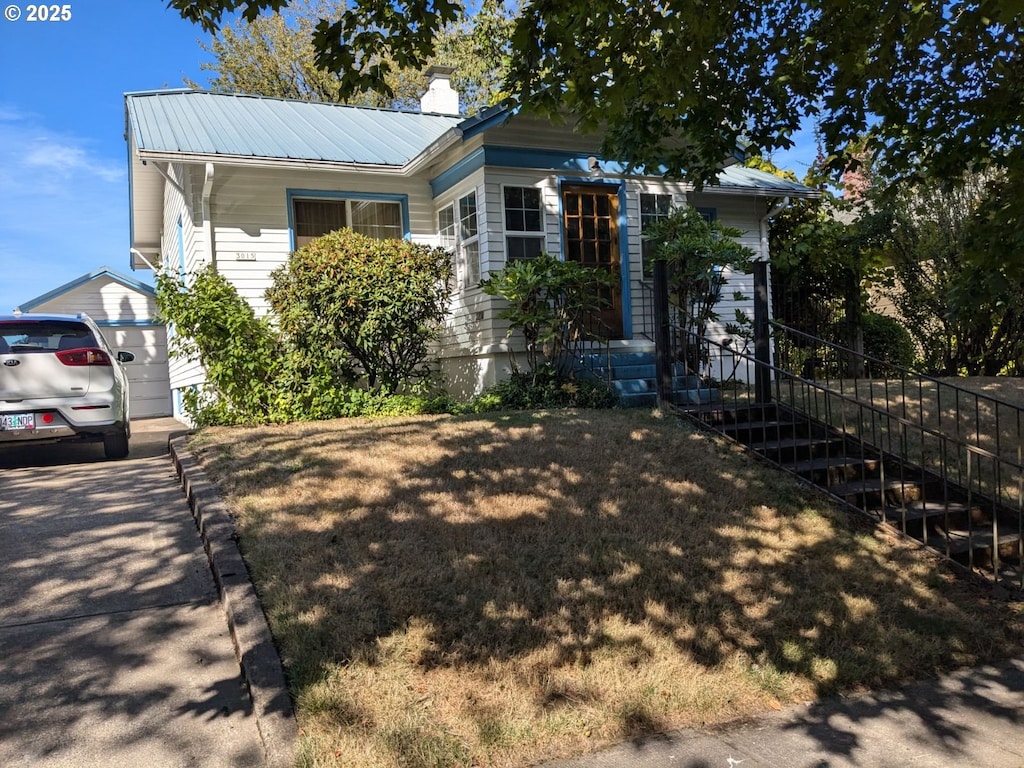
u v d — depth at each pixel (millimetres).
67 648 4176
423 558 5004
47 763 3240
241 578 4648
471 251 11789
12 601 4711
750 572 5395
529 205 11633
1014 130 7938
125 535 5852
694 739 3664
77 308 19375
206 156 10680
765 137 8453
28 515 6324
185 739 3439
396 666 3895
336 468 6793
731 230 11227
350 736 3379
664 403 9125
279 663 3820
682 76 6305
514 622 4367
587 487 6527
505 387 10445
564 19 5613
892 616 5062
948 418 9383
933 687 4359
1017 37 7016
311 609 4281
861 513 6668
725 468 7309
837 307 15250
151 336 19438
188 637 4340
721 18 6469
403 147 13273
